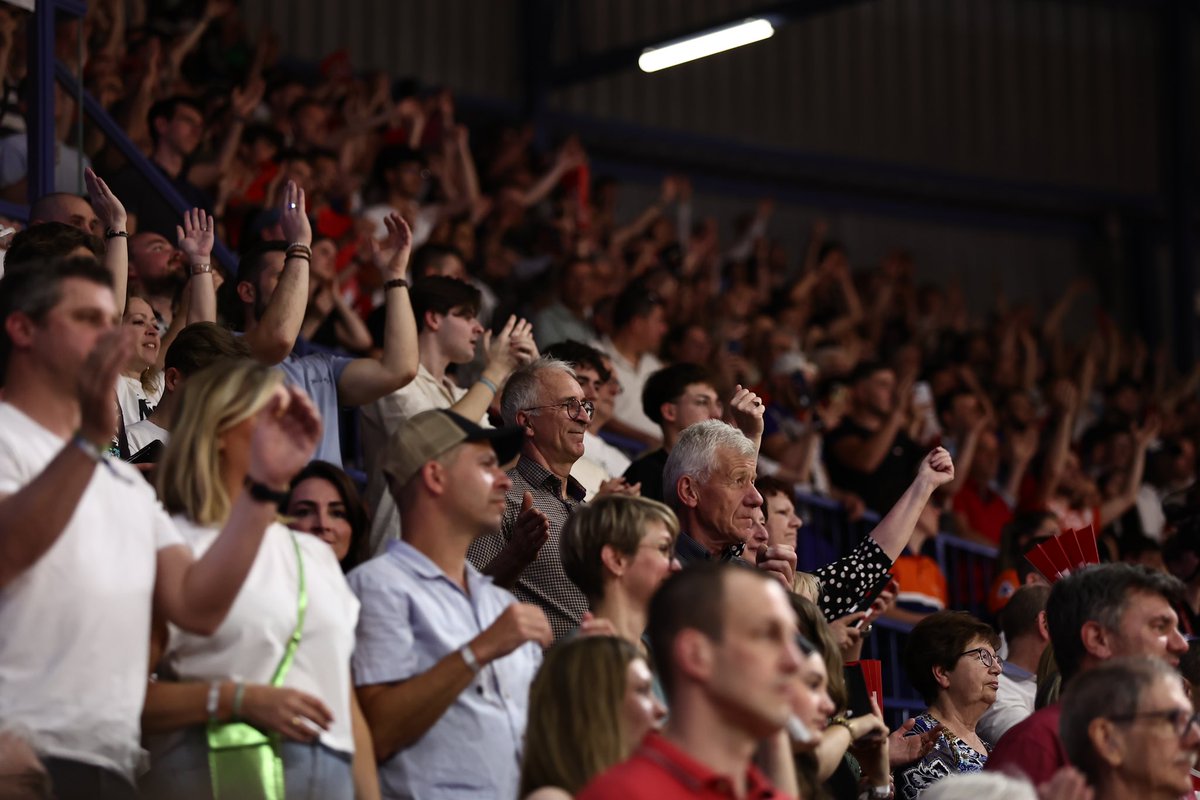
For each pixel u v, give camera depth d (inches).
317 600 225.0
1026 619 363.3
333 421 335.0
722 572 180.7
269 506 202.5
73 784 199.2
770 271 821.2
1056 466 605.3
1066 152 1023.6
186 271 382.9
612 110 891.4
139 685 205.2
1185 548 454.6
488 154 724.7
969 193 997.8
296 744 217.5
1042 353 863.1
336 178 571.2
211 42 634.2
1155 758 234.4
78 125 410.0
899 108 975.6
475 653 228.8
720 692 176.2
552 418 318.3
